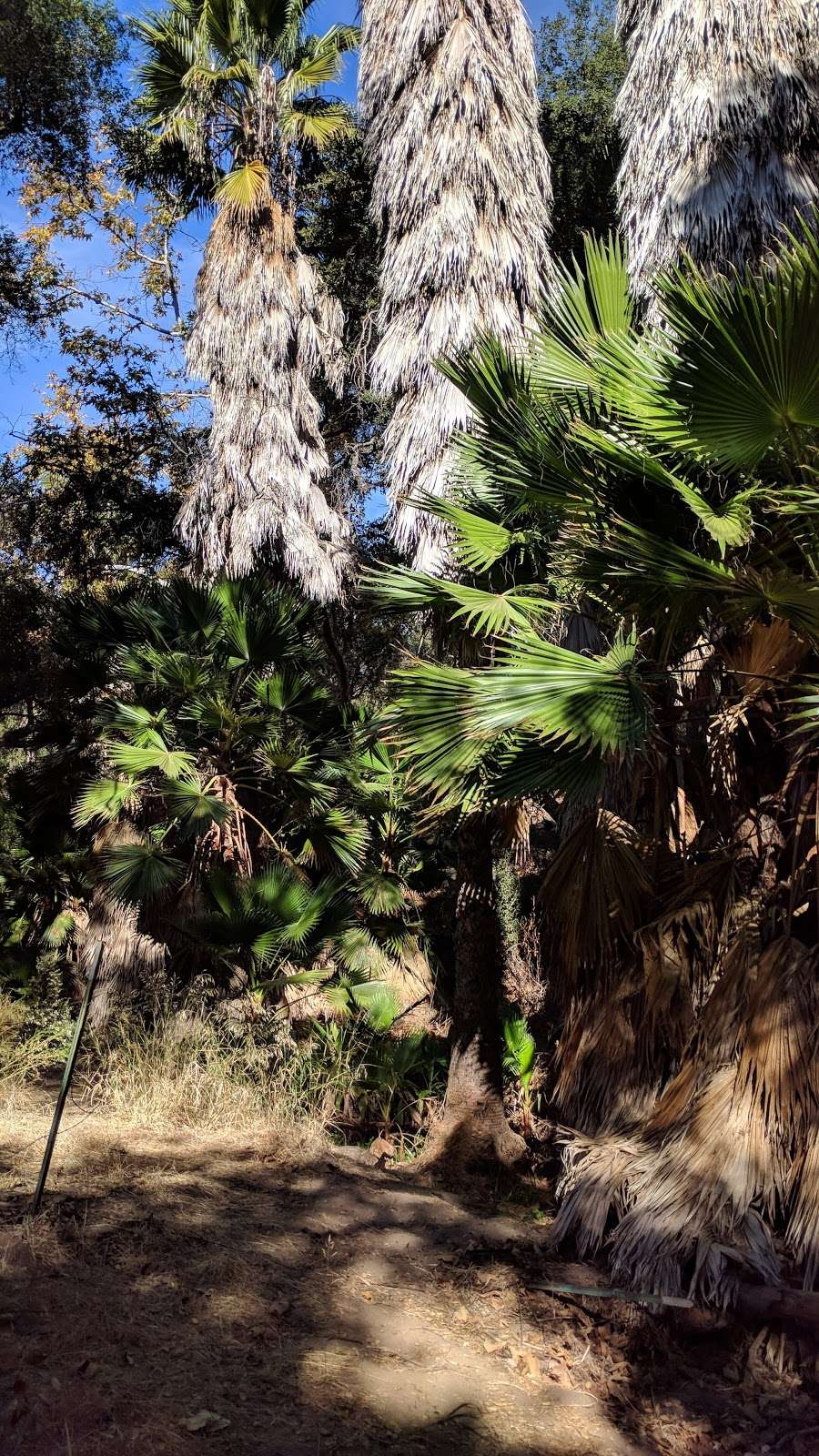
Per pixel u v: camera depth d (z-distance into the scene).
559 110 15.83
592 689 4.89
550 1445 3.64
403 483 8.23
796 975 4.80
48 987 8.69
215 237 12.40
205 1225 4.70
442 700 5.41
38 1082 6.68
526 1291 4.68
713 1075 4.91
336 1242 4.88
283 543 12.01
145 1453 2.98
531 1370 4.10
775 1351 4.28
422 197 8.25
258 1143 6.07
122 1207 4.70
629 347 5.49
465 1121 7.41
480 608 6.18
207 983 8.15
